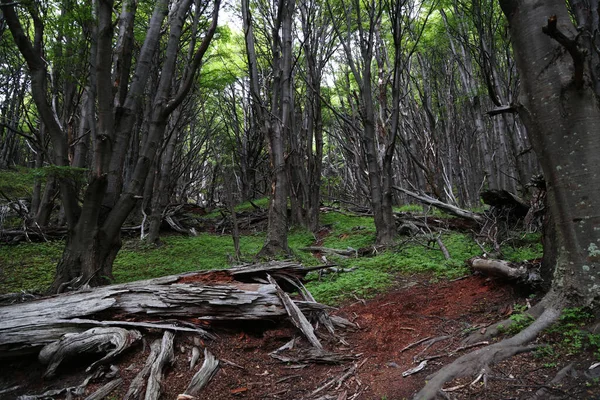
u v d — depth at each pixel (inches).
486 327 161.8
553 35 117.5
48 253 406.9
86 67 338.3
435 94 653.9
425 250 346.9
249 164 954.1
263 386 148.6
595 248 135.4
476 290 216.1
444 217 469.7
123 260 389.1
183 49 579.8
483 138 530.3
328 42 563.8
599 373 109.9
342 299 248.7
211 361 159.3
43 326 161.8
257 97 412.2
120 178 274.7
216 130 999.6
